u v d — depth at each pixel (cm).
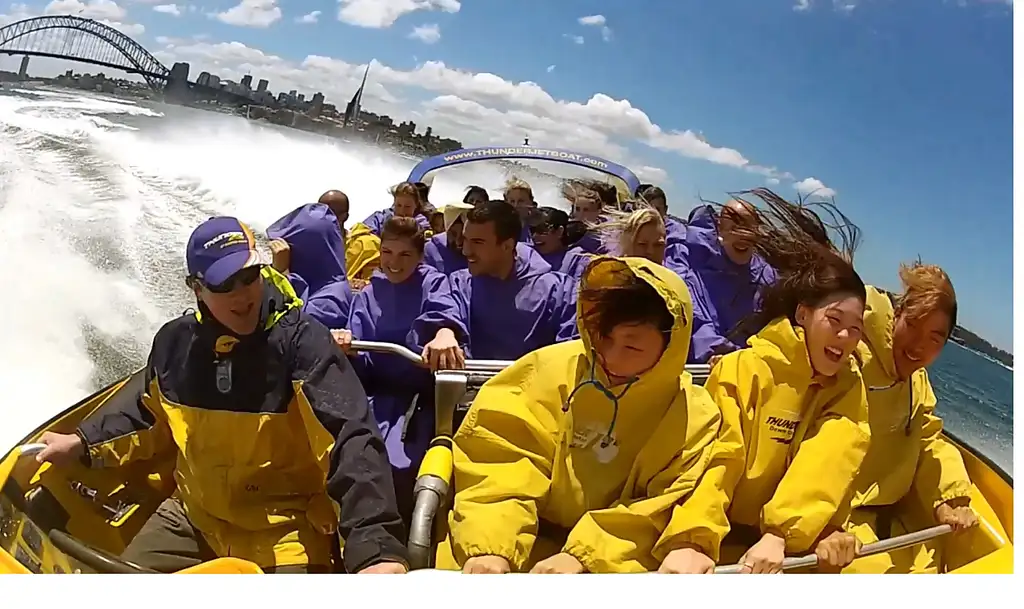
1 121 732
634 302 136
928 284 158
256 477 162
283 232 261
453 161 402
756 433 149
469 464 148
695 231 274
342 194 383
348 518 142
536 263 244
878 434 161
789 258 155
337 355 156
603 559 135
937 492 164
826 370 145
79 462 163
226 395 154
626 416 146
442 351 192
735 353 157
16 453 157
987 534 159
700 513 136
